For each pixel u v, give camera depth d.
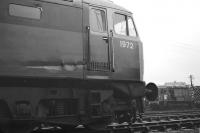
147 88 10.51
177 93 39.38
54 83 8.05
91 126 8.82
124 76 9.38
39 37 7.68
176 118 13.70
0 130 7.28
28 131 7.57
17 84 7.39
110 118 9.16
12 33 7.27
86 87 8.68
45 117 7.83
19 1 7.44
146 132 10.83
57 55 7.95
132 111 9.86
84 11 8.63
